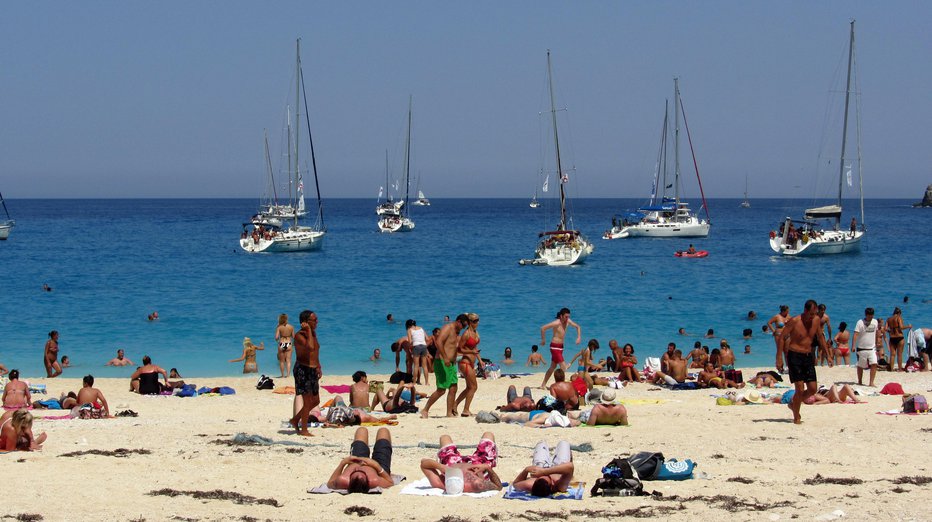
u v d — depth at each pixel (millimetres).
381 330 57594
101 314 63719
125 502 16906
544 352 50719
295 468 20266
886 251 127750
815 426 25938
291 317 62719
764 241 155000
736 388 36188
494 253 130750
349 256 123562
